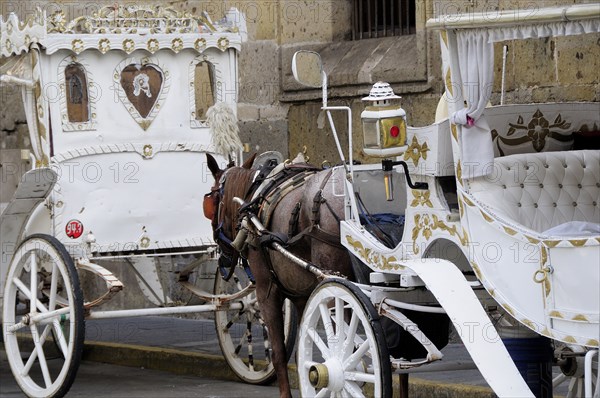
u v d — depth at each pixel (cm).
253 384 1593
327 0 1997
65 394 1480
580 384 1130
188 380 1647
